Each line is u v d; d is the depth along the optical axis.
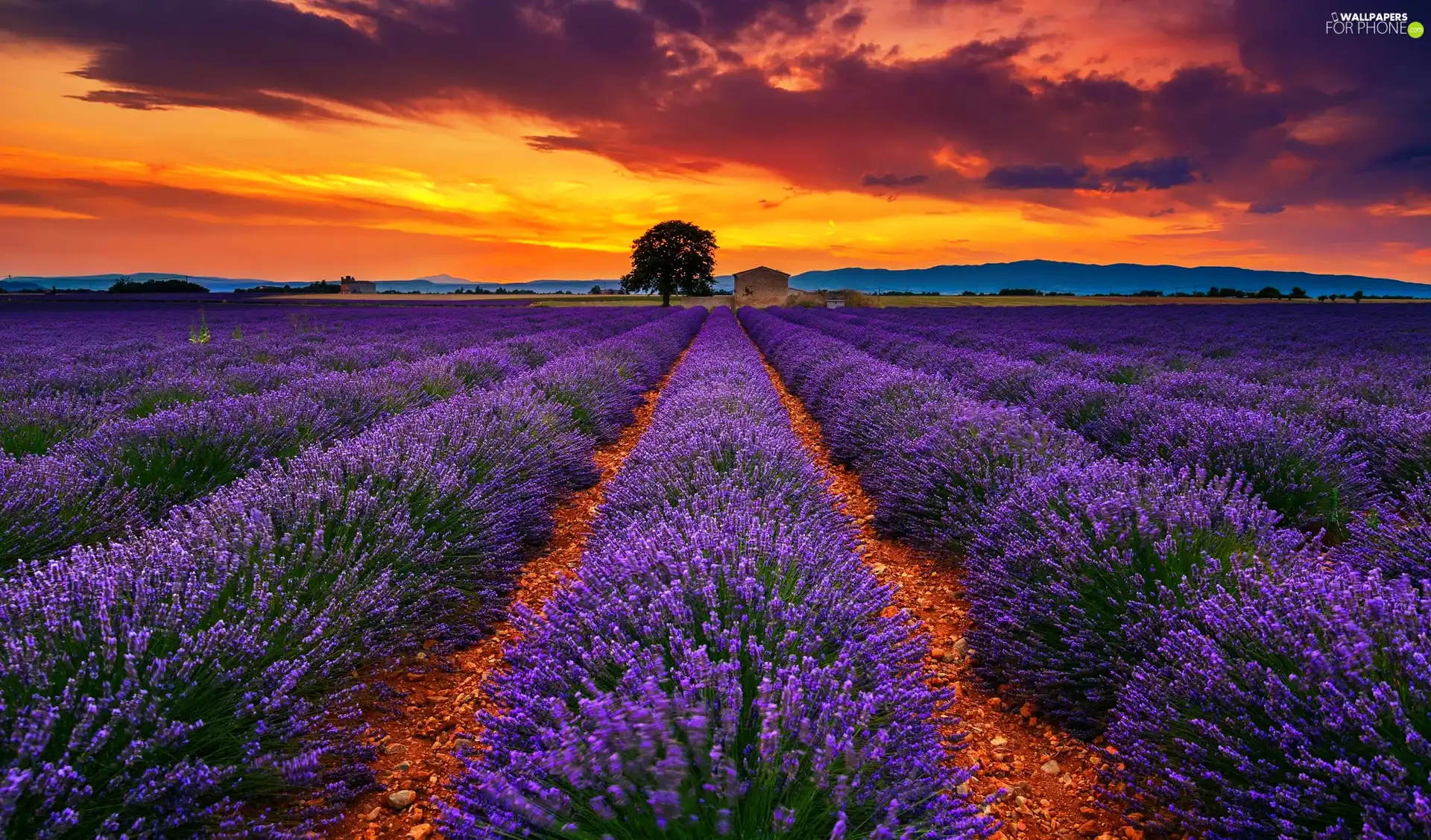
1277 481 4.96
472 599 4.05
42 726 1.75
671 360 18.78
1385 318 30.30
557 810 1.81
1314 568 3.25
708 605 2.57
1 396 7.79
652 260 69.06
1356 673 1.96
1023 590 3.41
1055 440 5.54
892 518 5.51
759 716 1.99
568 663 2.44
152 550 2.81
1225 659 2.33
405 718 3.10
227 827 2.09
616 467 8.01
